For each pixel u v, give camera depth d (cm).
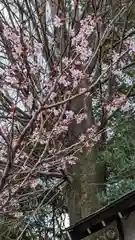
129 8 588
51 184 682
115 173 638
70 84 439
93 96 665
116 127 605
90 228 428
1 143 467
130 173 566
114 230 427
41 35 544
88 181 610
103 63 589
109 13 598
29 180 459
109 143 620
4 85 420
